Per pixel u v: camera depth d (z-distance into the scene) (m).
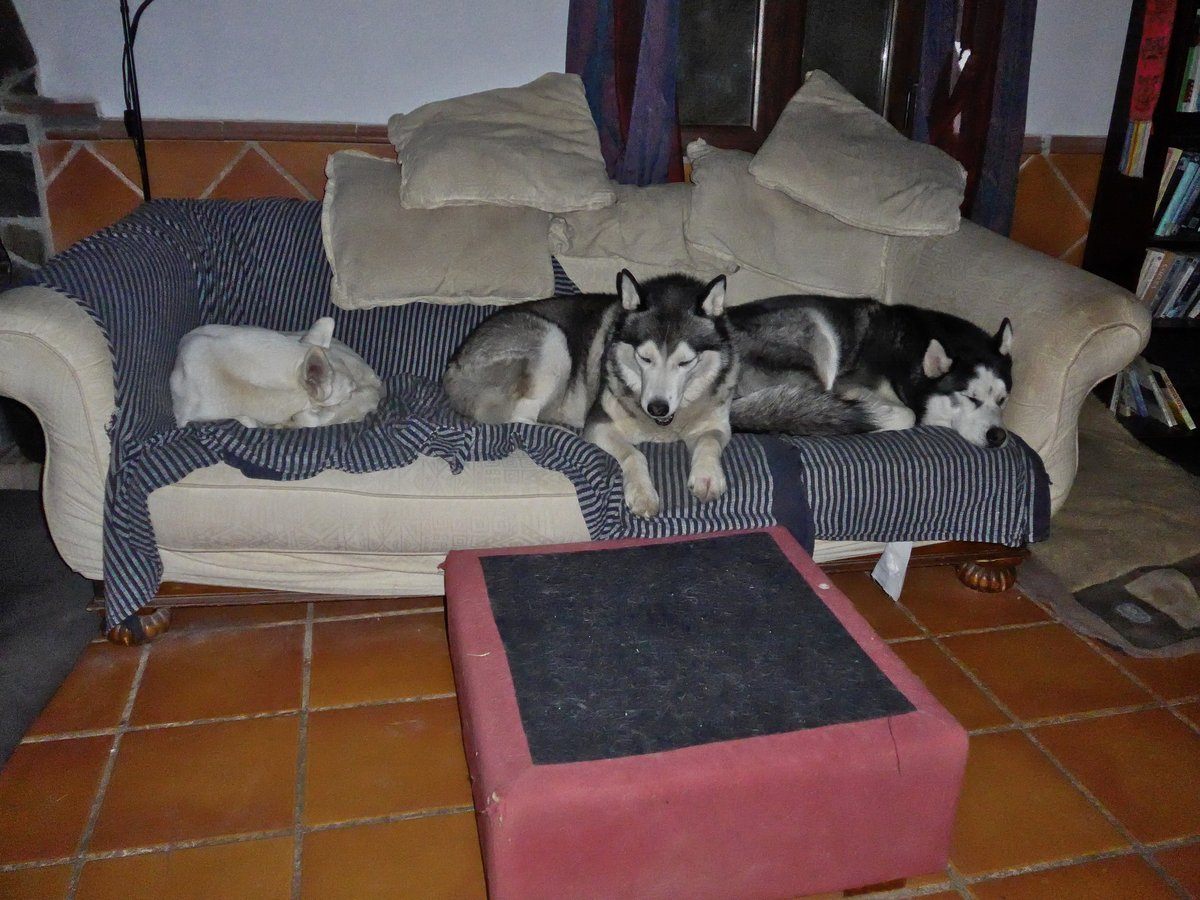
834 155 2.74
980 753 2.01
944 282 2.76
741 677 1.55
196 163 3.06
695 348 2.34
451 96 3.19
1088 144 3.62
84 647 2.32
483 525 2.18
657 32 3.04
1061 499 2.48
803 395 2.41
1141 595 2.58
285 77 3.05
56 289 2.03
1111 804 1.87
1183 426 3.58
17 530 2.83
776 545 2.00
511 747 1.39
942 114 3.36
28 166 2.95
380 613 2.52
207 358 2.30
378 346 2.81
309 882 1.65
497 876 1.37
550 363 2.61
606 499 2.17
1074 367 2.32
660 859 1.42
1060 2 3.41
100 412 2.04
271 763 1.94
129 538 2.05
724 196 2.75
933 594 2.65
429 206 2.61
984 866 1.71
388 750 1.99
